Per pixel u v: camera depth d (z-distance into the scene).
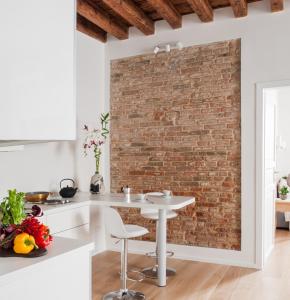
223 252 4.10
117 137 4.80
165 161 4.46
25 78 1.63
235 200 4.05
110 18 4.32
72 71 1.91
